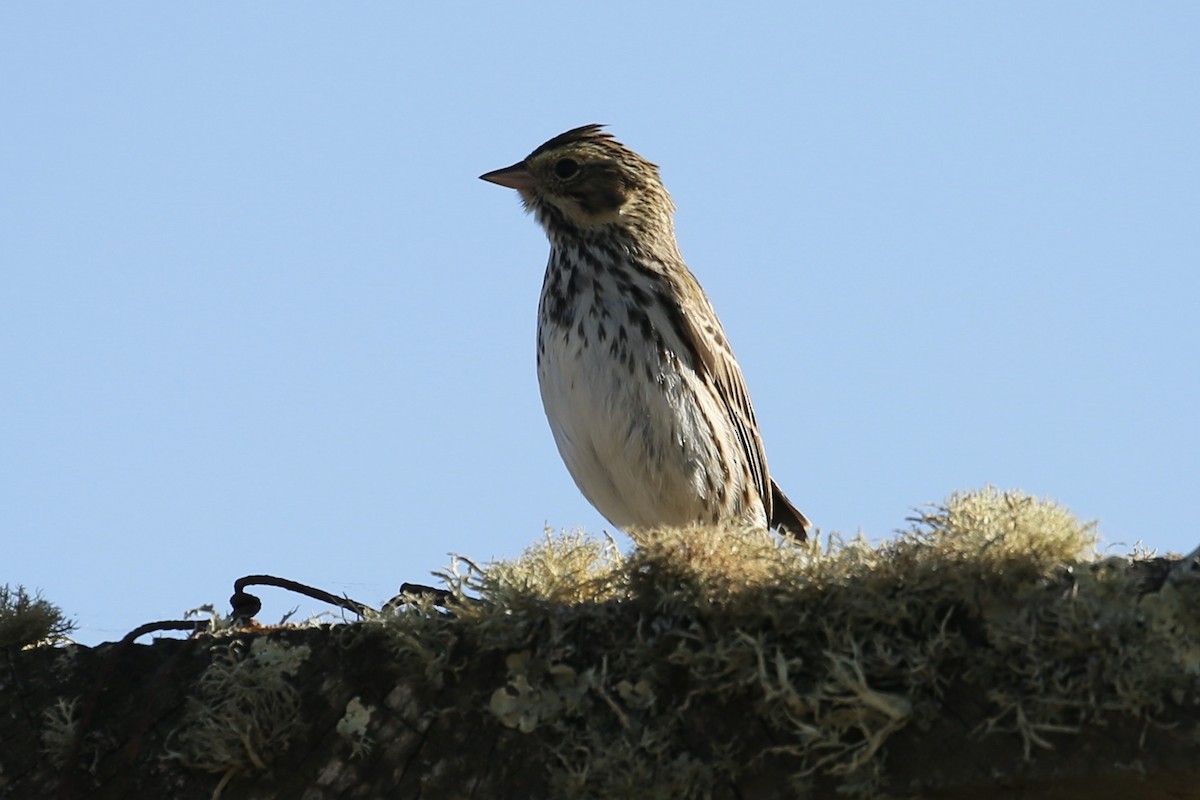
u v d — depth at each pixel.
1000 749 6.86
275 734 7.91
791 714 7.14
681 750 7.25
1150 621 6.86
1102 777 6.73
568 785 7.31
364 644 8.16
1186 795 6.85
